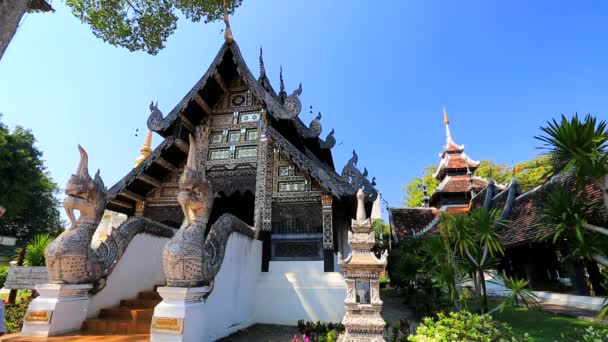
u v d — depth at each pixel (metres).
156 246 8.49
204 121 10.80
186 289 5.18
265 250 8.88
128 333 5.70
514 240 10.49
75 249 5.88
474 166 26.86
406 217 23.34
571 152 5.24
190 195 5.88
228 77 11.14
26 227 33.09
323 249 8.62
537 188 12.42
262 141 9.90
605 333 5.24
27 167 27.06
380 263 5.03
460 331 4.83
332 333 5.91
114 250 6.88
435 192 25.83
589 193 7.97
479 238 7.45
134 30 10.52
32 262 9.91
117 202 9.82
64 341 5.12
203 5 10.66
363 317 4.88
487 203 16.75
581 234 5.66
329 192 8.91
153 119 9.84
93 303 6.31
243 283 7.65
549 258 11.92
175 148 9.90
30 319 5.46
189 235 5.65
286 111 9.54
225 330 6.54
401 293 13.16
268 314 8.21
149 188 10.31
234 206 13.42
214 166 10.17
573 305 9.70
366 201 9.56
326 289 8.23
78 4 9.66
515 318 8.08
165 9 10.56
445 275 7.07
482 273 7.32
